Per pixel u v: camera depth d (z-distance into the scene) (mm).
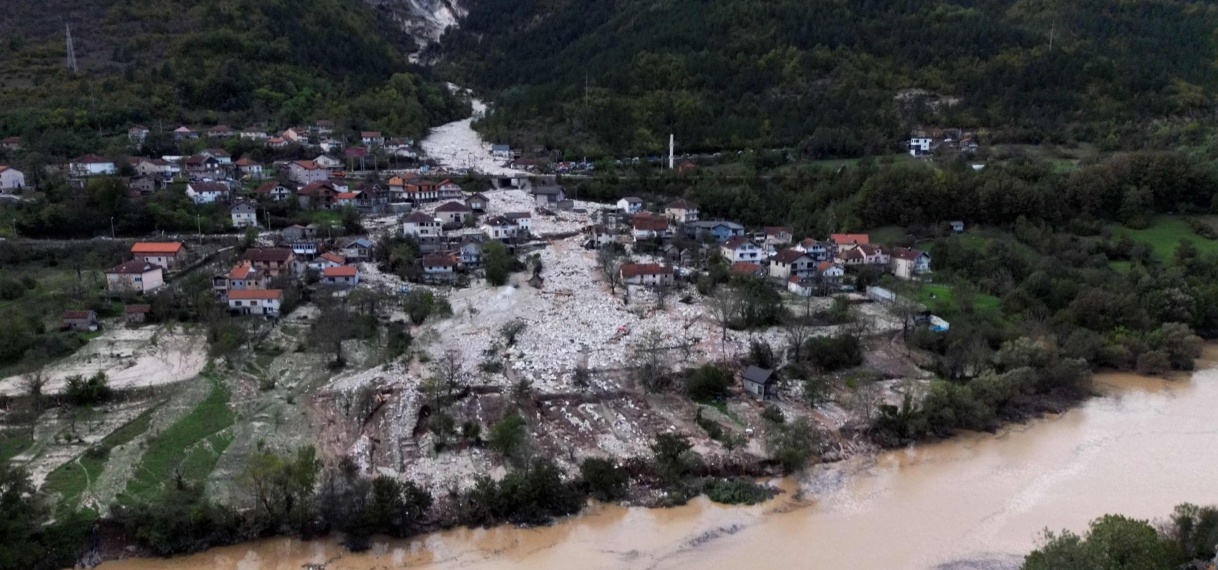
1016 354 104125
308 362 102625
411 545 69062
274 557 66875
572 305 127938
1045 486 80625
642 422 90625
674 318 122312
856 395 96750
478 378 98500
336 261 137375
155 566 65125
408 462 79438
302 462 70375
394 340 107375
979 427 93438
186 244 141500
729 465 82250
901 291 133000
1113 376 111312
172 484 73562
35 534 65188
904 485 80750
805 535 71750
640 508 75500
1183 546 62156
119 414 87938
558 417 90938
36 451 78875
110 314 113500
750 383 98438
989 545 70250
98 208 143375
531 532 71438
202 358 101125
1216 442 90812
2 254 126875
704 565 67250
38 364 95438
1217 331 127188
